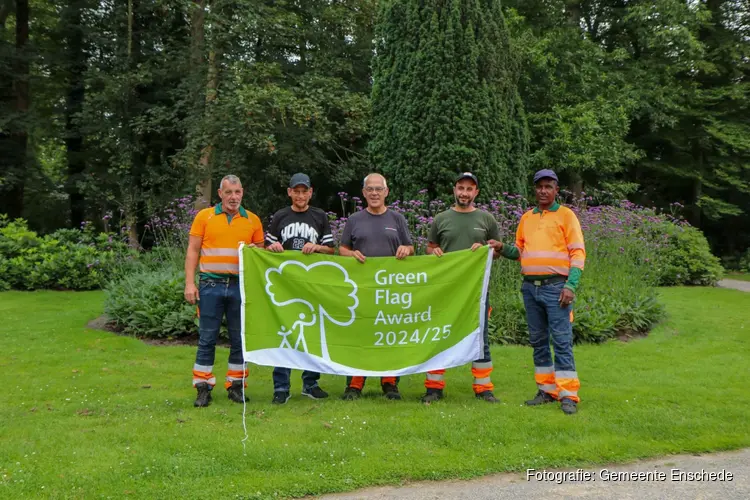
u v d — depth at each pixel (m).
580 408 5.30
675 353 7.88
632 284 10.12
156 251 13.45
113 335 8.34
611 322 8.75
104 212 20.03
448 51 12.02
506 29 12.91
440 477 3.95
